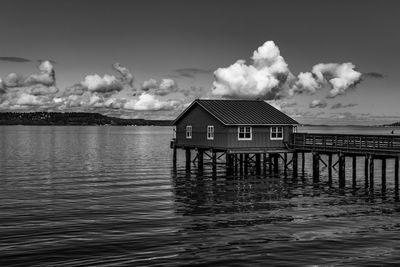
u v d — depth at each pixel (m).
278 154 53.28
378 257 20.83
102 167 59.22
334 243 22.91
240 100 54.28
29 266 19.27
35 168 57.66
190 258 20.48
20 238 23.39
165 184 43.22
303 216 29.05
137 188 40.62
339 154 43.28
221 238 23.72
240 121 48.00
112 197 35.84
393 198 35.81
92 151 90.56
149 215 29.11
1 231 24.81
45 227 25.73
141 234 24.39
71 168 57.84
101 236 23.92
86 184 43.31
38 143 121.00
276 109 53.09
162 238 23.64
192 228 25.80
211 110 50.00
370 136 40.72
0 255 20.64
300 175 51.44
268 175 50.62
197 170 54.88
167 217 28.56
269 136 49.75
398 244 22.83
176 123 57.22
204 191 38.94
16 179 46.94
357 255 21.08
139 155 80.88
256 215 29.28
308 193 38.12
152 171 54.38
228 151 48.03
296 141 49.84
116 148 102.00
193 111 53.78
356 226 26.42
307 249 21.88
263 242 23.02
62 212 29.94
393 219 28.28
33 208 31.30
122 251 21.38
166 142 136.50
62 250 21.42
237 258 20.53
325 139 45.69
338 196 36.69
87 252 21.16
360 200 34.88
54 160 69.19
